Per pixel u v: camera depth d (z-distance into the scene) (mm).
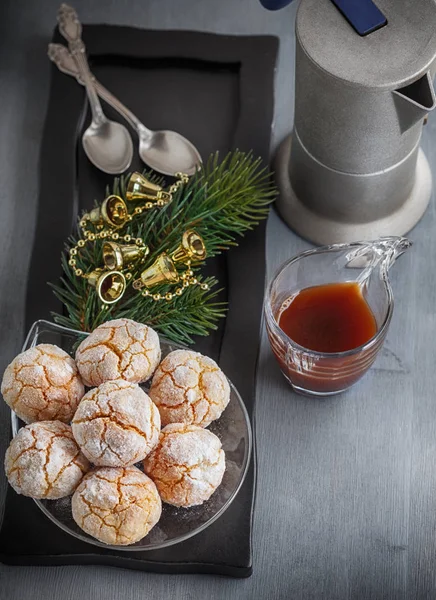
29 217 826
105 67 861
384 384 771
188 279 736
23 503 724
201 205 764
